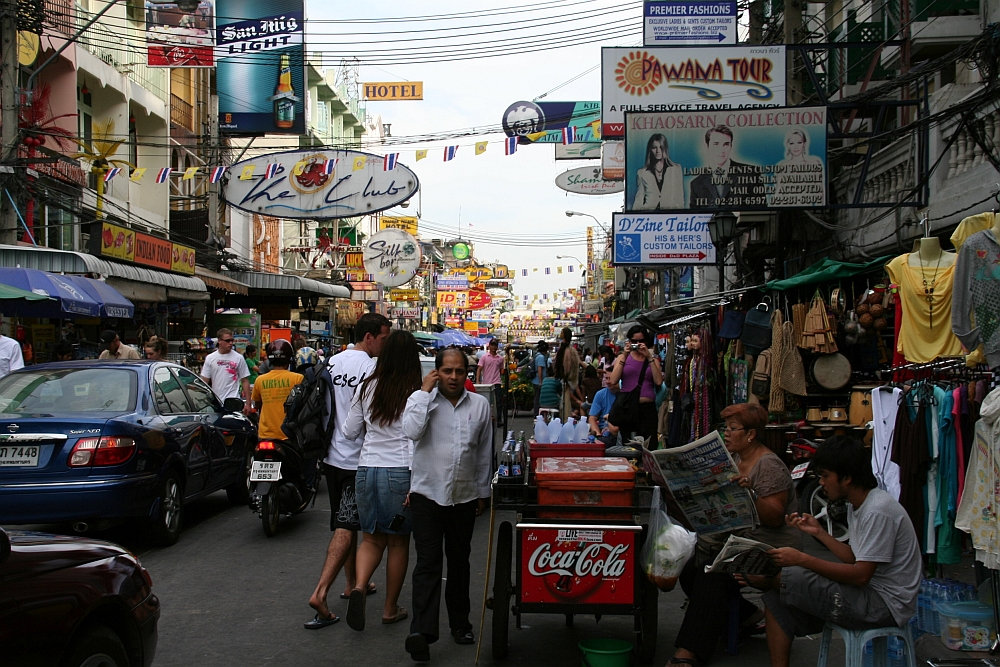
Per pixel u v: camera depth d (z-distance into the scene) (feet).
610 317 158.71
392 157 52.13
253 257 110.22
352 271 116.78
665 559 16.56
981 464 17.92
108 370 28.84
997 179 30.14
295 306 86.53
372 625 20.07
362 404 20.02
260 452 29.12
